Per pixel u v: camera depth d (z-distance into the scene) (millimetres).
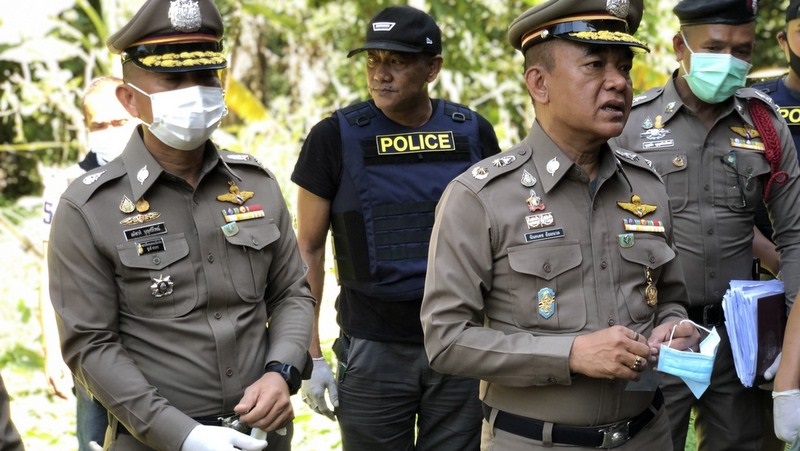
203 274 2941
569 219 2887
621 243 2918
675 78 3959
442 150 3906
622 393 2848
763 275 4523
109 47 2992
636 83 7973
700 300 3836
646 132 3947
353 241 3840
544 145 2936
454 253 2875
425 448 3967
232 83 10461
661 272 3033
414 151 3883
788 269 3832
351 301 3914
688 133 3887
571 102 2830
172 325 2889
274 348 3018
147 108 2906
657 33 8078
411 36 3770
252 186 3125
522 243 2854
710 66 3725
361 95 11711
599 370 2660
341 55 12008
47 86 11164
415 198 3842
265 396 2855
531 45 2945
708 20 3732
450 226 2891
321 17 11875
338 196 3871
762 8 11117
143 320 2889
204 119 2916
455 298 2854
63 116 13180
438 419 3902
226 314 2971
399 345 3842
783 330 3525
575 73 2820
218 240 2982
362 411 3889
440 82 10797
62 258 2863
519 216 2867
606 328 2730
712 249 3832
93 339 2832
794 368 2982
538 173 2916
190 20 2910
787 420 2965
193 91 2896
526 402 2879
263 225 3074
